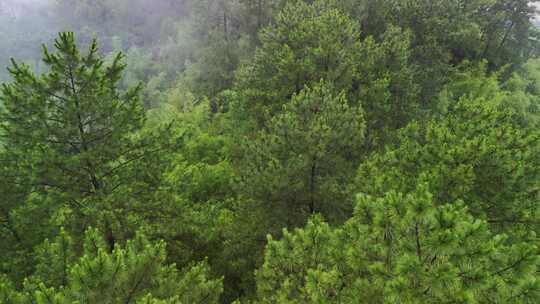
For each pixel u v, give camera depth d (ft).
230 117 72.69
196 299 20.18
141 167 31.32
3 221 27.12
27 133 25.88
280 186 31.42
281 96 51.67
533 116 72.23
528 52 114.21
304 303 18.80
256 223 34.78
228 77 105.19
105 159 29.25
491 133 27.22
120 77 28.94
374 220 16.16
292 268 20.59
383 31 70.54
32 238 28.66
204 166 53.42
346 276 18.25
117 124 28.40
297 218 34.12
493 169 24.26
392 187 24.39
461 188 23.89
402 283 14.38
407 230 15.44
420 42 72.64
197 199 49.26
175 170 45.60
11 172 26.27
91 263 15.49
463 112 31.19
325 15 53.42
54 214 28.60
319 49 47.47
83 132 28.22
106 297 16.11
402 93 53.62
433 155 26.71
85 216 28.27
